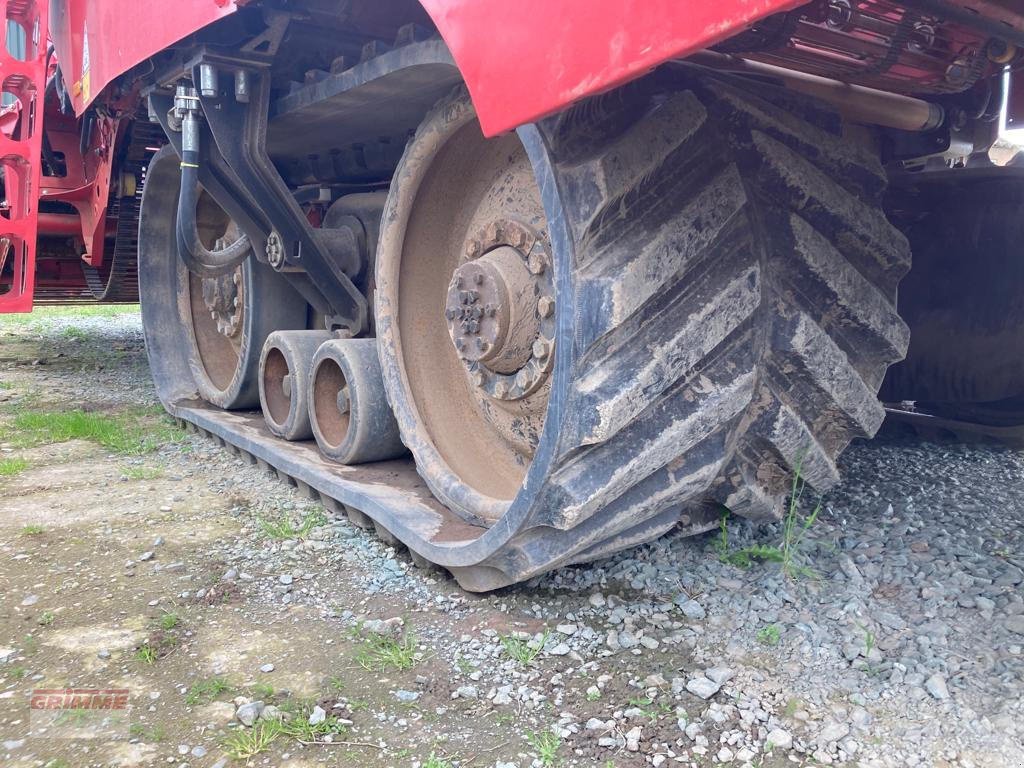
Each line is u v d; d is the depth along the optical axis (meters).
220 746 2.04
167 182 5.41
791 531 3.02
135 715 2.17
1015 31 1.99
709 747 2.02
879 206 2.64
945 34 2.32
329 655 2.46
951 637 2.45
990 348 3.97
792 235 2.35
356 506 3.35
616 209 2.12
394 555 3.17
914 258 4.12
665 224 2.16
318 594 2.87
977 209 3.86
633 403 2.13
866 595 2.71
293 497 3.89
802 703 2.17
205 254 3.92
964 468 4.20
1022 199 3.70
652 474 2.36
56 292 7.61
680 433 2.24
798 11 2.02
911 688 2.20
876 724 2.08
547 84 1.78
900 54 2.37
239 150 3.68
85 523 3.55
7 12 5.63
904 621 2.54
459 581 2.84
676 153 2.21
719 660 2.37
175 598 2.84
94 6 4.17
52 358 8.28
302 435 4.18
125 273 6.99
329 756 2.01
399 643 2.52
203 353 5.54
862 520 3.42
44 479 4.21
